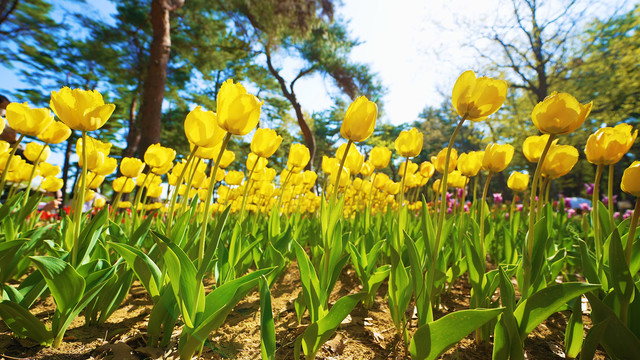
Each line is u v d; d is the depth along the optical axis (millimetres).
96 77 7324
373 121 444
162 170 666
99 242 520
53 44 6562
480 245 491
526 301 353
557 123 356
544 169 467
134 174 703
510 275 580
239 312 602
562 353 470
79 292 391
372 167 922
